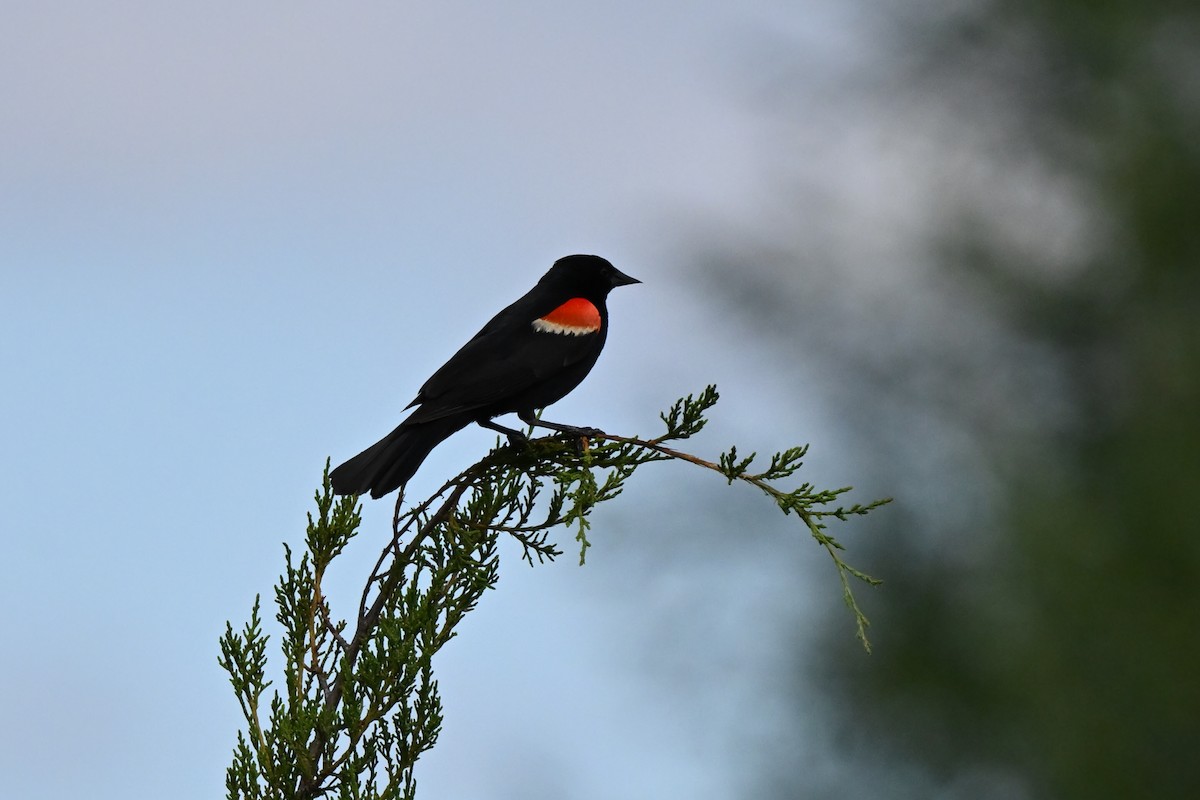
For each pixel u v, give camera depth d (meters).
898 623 16.23
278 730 4.59
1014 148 19.11
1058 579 14.55
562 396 7.15
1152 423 15.42
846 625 16.41
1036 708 14.27
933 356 17.97
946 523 16.61
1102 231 17.73
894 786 16.05
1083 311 17.45
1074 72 18.77
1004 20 18.86
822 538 4.71
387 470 5.96
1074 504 15.28
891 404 17.67
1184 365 15.65
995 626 14.91
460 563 4.96
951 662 15.82
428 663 4.80
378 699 4.69
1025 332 17.88
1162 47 18.16
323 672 4.77
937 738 15.61
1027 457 16.23
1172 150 17.12
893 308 18.31
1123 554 14.53
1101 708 13.98
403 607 4.93
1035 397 17.42
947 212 18.70
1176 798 13.56
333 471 5.87
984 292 17.94
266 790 4.59
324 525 4.89
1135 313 17.02
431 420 6.27
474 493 5.38
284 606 4.84
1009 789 15.31
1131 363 16.44
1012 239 18.42
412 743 4.76
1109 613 14.20
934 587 16.30
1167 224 16.88
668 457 5.20
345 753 4.63
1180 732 13.78
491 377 6.60
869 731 16.23
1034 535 14.86
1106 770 13.75
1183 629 13.87
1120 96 18.12
